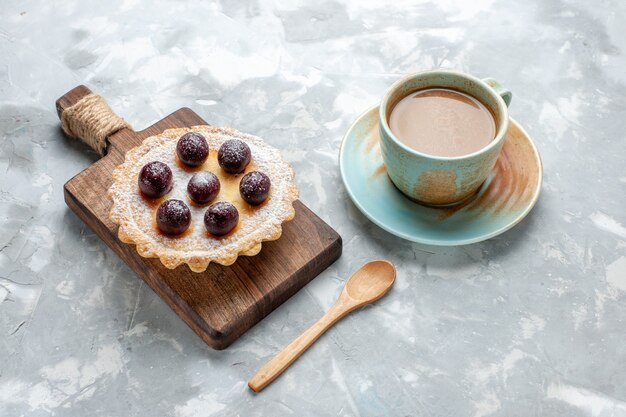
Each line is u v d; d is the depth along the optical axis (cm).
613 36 93
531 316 75
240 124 87
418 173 74
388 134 74
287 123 87
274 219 75
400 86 77
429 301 76
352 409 71
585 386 72
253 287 74
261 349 74
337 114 88
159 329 75
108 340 74
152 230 74
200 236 74
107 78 91
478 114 77
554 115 87
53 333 75
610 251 79
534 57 92
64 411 71
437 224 77
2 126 87
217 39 94
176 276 75
